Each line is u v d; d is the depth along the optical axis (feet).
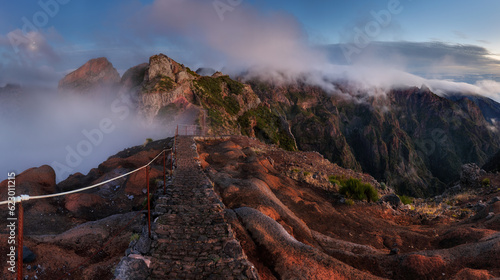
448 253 26.12
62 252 25.50
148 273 19.33
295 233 37.68
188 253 22.18
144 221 30.78
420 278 24.20
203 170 58.08
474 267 23.75
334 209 55.31
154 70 287.89
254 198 43.04
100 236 30.35
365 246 36.78
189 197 37.52
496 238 26.43
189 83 304.50
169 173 56.34
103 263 24.39
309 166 90.63
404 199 81.15
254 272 19.75
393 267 26.58
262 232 27.86
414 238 41.75
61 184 61.62
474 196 70.18
